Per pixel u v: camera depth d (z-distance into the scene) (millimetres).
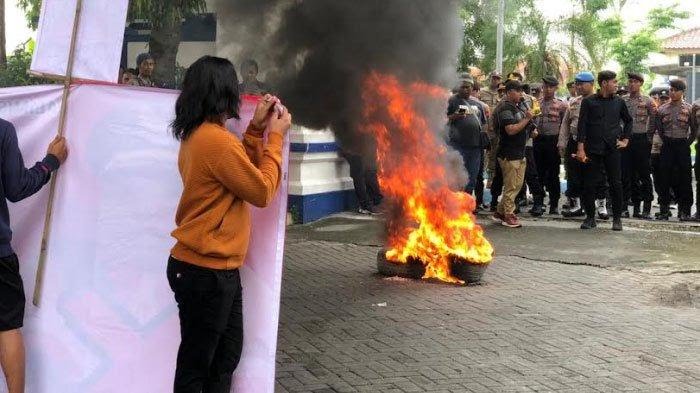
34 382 3977
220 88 3549
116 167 3949
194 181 3514
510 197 10992
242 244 3594
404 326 6230
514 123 10742
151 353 3957
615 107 10562
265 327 3896
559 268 8500
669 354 5625
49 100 3977
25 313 3977
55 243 3973
